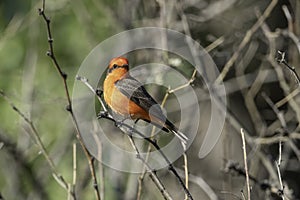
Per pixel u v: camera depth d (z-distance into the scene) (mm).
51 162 8781
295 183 15711
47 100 14234
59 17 16281
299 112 11820
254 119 13703
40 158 14516
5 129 14867
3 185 14914
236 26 15016
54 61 8227
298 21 13977
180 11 12500
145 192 12508
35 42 15133
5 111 14938
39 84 15656
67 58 16156
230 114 12273
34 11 15336
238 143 15164
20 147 13859
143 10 14906
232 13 15516
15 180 13883
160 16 12945
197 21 14211
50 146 15031
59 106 14781
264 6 16734
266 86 16500
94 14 15609
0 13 15961
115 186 13102
